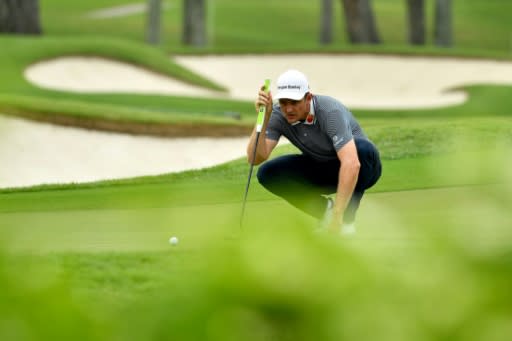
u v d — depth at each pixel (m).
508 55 122.81
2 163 53.75
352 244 3.56
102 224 23.91
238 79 116.50
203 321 3.21
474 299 3.21
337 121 21.08
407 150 44.94
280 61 120.12
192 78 108.00
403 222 4.09
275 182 23.77
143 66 106.88
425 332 3.18
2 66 96.62
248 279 3.23
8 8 117.81
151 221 24.08
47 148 56.94
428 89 113.06
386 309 3.23
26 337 3.21
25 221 24.80
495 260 3.35
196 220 23.97
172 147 60.34
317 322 3.19
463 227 3.75
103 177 54.97
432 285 3.32
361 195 22.42
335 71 117.81
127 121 60.78
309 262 3.33
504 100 98.12
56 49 104.12
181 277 3.64
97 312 3.42
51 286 3.35
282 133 22.44
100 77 102.50
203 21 154.38
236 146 61.78
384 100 109.62
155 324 3.30
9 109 59.72
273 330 3.21
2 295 3.29
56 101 64.19
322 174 23.42
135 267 15.42
